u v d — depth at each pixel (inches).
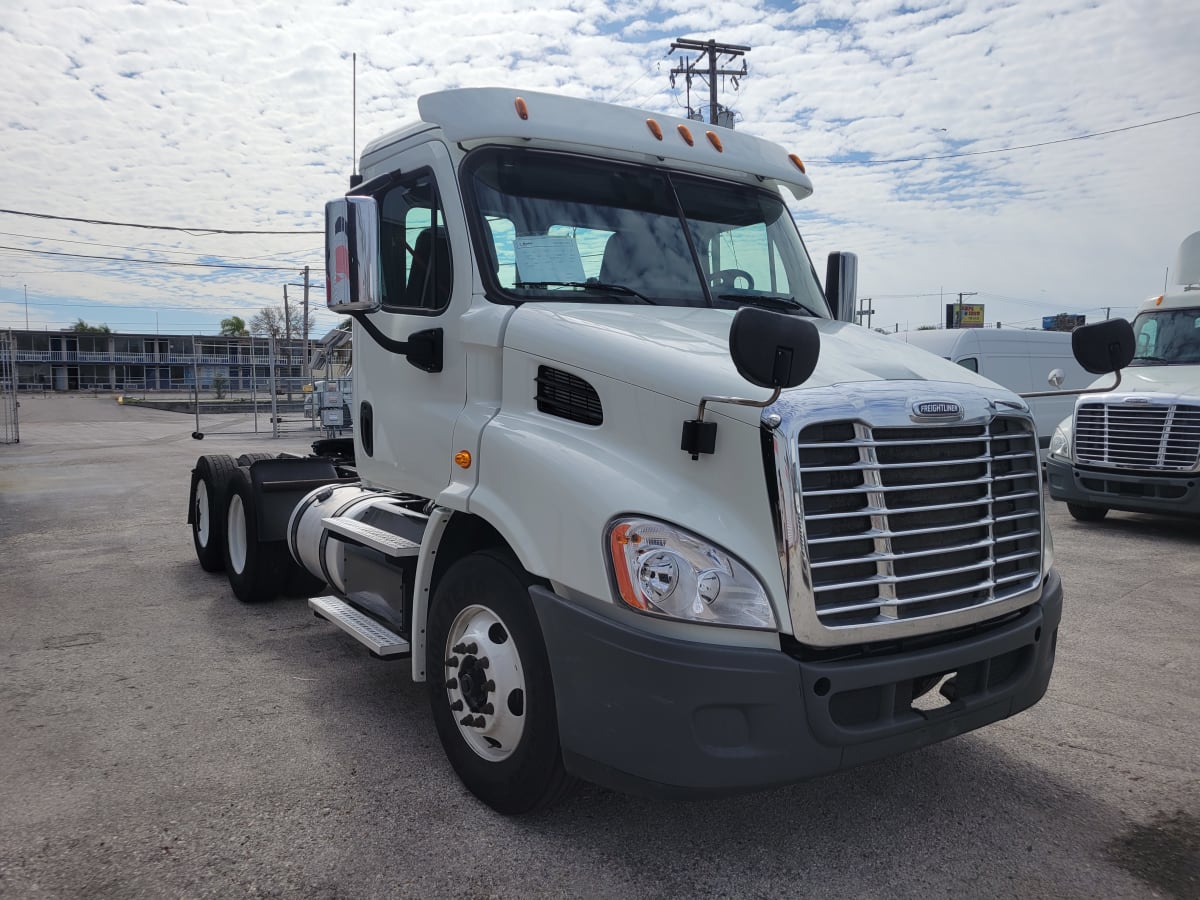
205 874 124.2
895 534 118.8
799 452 113.3
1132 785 153.9
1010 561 135.5
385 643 166.1
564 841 133.9
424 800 146.4
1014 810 144.9
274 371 1261.1
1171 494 386.3
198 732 173.6
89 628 245.3
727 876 125.2
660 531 116.2
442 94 163.8
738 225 180.4
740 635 113.5
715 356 126.6
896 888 122.6
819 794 150.2
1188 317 444.5
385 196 180.7
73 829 136.1
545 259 158.2
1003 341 668.7
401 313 173.0
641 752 114.9
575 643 121.3
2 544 372.8
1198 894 121.6
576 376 135.6
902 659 119.1
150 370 3757.4
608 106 170.4
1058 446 426.6
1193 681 206.4
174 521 434.9
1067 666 217.0
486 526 150.6
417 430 167.9
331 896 119.5
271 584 263.6
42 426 1485.0
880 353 142.9
